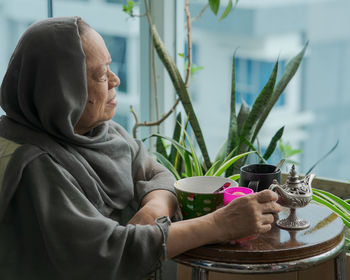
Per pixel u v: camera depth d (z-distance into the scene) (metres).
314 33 2.53
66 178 1.13
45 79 1.12
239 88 2.62
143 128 2.19
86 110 1.19
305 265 1.08
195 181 1.32
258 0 2.54
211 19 2.56
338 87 2.54
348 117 2.55
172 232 1.10
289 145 2.10
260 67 2.58
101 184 1.23
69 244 1.08
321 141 2.60
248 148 1.71
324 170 2.57
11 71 1.16
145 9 2.11
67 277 1.09
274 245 1.10
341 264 1.23
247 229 1.09
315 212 1.29
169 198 1.29
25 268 1.15
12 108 1.19
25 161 1.11
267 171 1.33
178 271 1.61
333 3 2.46
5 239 1.15
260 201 1.11
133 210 1.38
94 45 1.18
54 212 1.09
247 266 1.07
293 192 1.17
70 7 2.00
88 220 1.09
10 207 1.14
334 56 2.51
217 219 1.11
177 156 1.79
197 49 2.61
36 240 1.13
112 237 1.08
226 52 2.62
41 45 1.12
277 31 2.55
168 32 2.14
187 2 1.91
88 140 1.21
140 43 2.14
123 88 2.13
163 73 2.16
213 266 1.08
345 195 1.75
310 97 2.57
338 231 1.17
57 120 1.13
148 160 1.43
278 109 2.60
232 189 1.24
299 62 1.76
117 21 2.09
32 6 1.96
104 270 1.07
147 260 1.09
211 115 2.71
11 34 1.96
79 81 1.13
